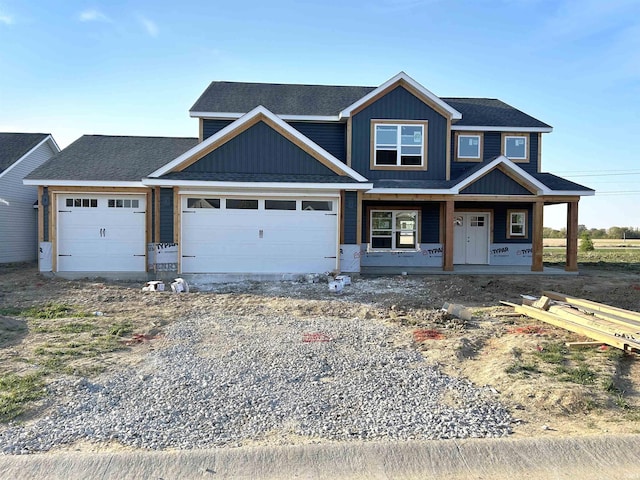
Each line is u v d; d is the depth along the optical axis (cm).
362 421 454
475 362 648
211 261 1386
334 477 364
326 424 447
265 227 1401
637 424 453
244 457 382
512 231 1948
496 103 2122
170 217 1367
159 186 1346
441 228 1827
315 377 573
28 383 530
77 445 402
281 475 364
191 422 448
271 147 1417
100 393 513
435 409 484
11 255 1973
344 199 1422
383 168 1694
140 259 1445
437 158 1708
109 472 363
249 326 833
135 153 1653
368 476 365
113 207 1441
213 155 1404
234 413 470
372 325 848
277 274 1390
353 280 1392
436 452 394
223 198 1383
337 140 1752
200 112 1645
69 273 1412
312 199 1411
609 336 709
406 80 1670
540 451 398
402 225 1847
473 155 1881
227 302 1055
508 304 1056
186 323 851
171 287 1223
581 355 666
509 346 705
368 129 1686
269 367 605
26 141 2166
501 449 399
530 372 592
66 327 804
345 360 639
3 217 1917
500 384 551
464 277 1521
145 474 362
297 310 976
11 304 1012
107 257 1441
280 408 483
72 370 579
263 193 1384
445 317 895
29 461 371
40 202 1417
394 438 418
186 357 645
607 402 503
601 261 2333
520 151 1902
